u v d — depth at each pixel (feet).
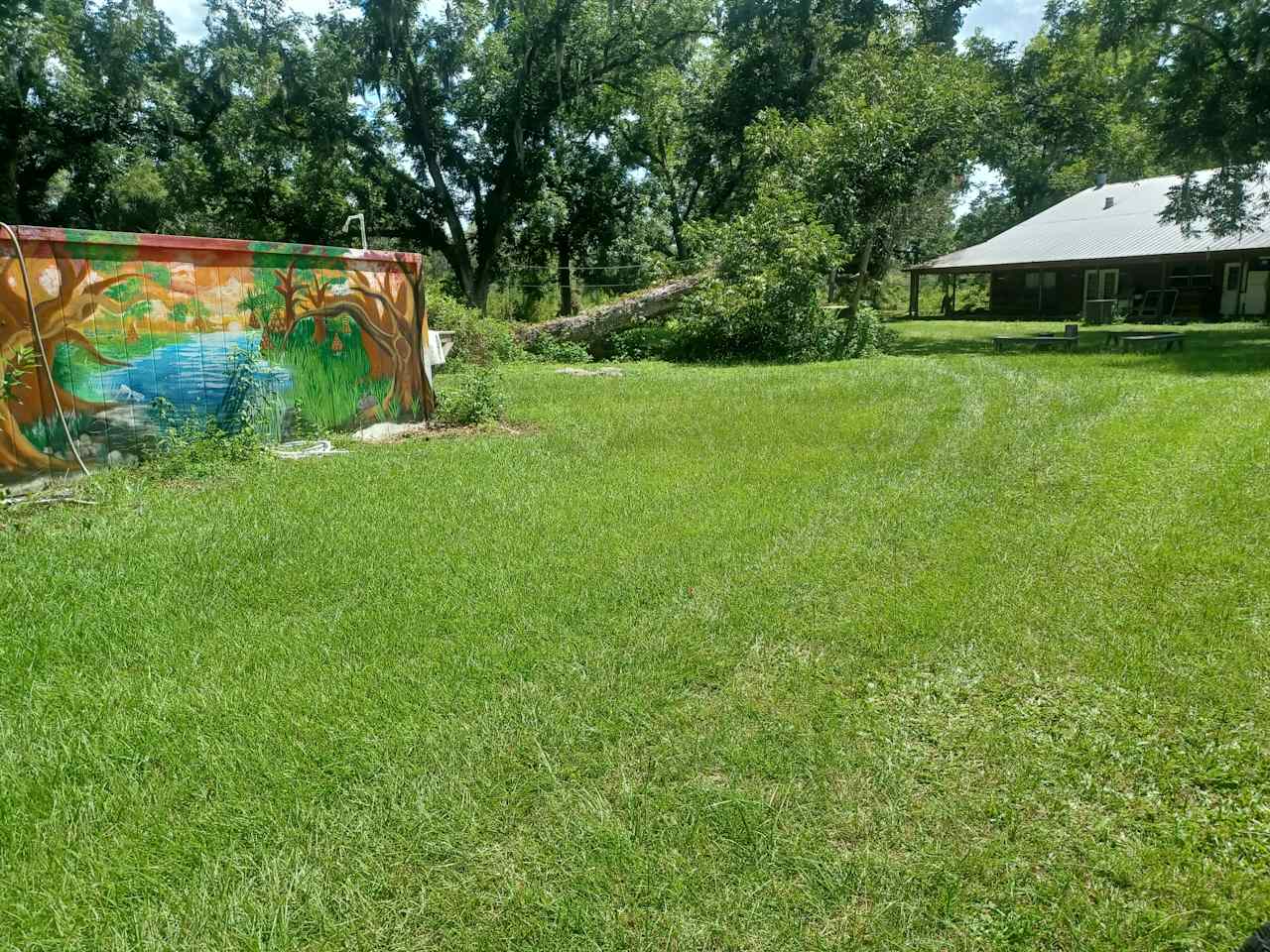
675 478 20.39
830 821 7.80
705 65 112.16
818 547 15.02
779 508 17.61
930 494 18.56
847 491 18.94
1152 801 8.06
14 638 11.50
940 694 10.02
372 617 12.21
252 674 10.59
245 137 94.48
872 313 63.10
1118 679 10.25
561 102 98.27
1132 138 116.78
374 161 101.24
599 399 35.47
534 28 95.04
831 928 6.62
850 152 62.54
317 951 6.45
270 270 25.07
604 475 20.84
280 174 102.47
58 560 14.53
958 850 7.43
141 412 22.35
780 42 97.55
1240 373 38.60
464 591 13.14
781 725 9.38
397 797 8.20
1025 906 6.82
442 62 96.73
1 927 6.64
